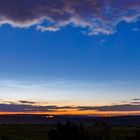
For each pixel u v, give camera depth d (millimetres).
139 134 36219
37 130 99312
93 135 28250
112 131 72188
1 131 92375
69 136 27094
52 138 27359
